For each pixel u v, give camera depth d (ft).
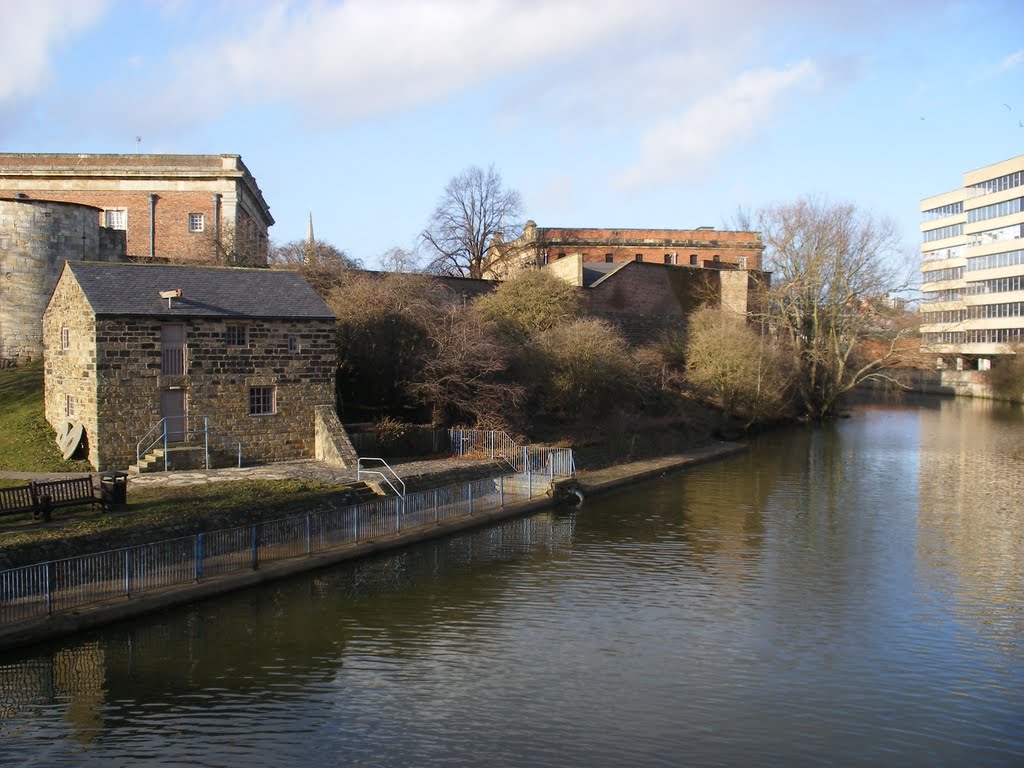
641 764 39.78
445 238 208.13
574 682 48.65
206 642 53.06
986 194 285.23
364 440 95.76
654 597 63.77
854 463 130.62
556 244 228.63
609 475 110.63
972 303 283.79
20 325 111.14
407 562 71.31
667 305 192.13
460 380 110.11
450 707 45.19
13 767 38.17
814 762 40.34
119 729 42.01
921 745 42.11
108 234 122.72
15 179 146.51
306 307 92.48
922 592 65.57
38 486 60.85
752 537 82.23
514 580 67.26
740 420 163.32
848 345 194.49
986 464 129.70
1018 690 48.49
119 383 79.97
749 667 51.19
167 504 65.82
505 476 95.30
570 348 130.62
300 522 66.69
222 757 39.58
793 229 187.62
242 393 87.15
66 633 49.52
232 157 151.74
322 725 42.83
